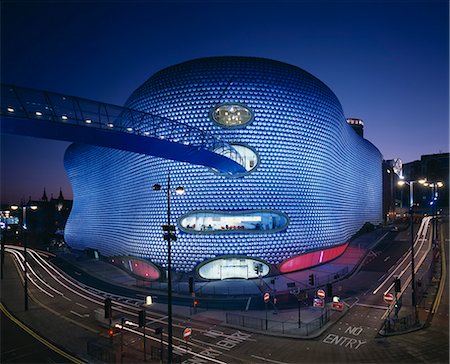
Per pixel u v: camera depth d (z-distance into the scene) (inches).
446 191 6254.9
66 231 4109.3
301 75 2511.1
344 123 3115.2
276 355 1019.3
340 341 1108.5
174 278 2190.0
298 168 2373.3
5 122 1203.9
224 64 2375.7
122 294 1875.0
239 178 2251.5
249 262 2185.0
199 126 2272.4
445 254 2559.1
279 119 2330.2
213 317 1413.6
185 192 2267.5
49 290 1974.7
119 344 1128.2
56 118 1257.4
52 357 1026.7
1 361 1005.2
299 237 2319.1
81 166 3639.3
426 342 1072.2
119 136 1464.1
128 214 2637.8
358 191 3919.8
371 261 2512.3
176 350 1068.5
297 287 1884.8
